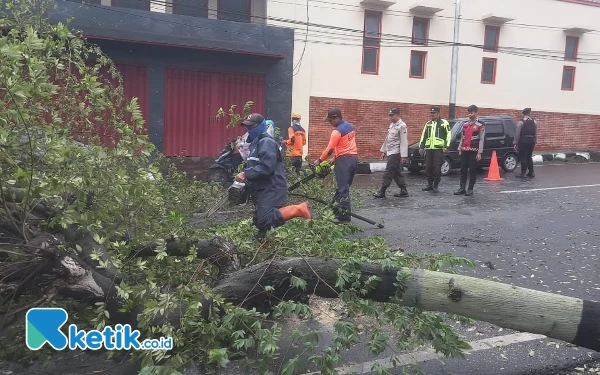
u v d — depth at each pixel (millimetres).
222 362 2834
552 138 21281
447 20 18547
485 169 15984
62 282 3213
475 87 19453
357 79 17297
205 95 14594
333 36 16719
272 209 4824
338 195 7316
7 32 4457
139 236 3832
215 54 14484
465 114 19328
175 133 14312
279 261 3666
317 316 4207
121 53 13391
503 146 15117
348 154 7348
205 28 14070
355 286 3383
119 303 3262
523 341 3854
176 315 3271
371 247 4363
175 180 6977
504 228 7527
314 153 16828
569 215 8516
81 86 4047
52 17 12188
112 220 3664
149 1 14273
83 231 3424
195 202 6840
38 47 3125
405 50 18031
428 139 10945
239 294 3611
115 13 12969
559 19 20594
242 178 4840
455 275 3365
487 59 19641
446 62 18719
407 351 3654
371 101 17625
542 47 20469
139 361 3371
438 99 18750
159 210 4156
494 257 6004
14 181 3057
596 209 9070
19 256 3203
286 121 15719
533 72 20469
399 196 10289
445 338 3258
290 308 3189
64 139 3361
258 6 15742
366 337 3844
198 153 14586
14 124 3150
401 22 17859
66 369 3320
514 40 19922
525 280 5180
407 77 18188
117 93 4797
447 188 11758
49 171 3248
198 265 3850
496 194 10758
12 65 2963
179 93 14297
